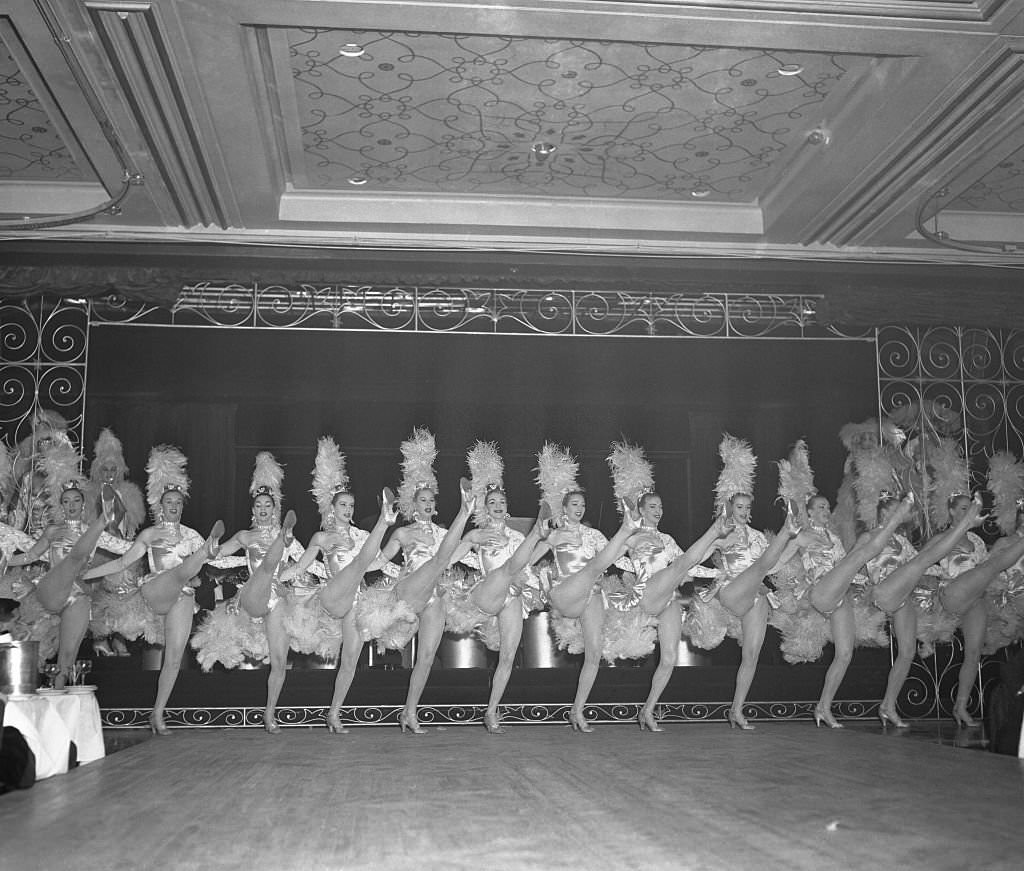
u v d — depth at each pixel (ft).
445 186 24.39
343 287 26.13
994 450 27.63
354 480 26.13
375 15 16.93
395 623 22.47
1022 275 26.91
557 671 25.54
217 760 17.52
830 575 22.94
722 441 24.82
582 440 26.63
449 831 11.46
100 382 25.46
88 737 17.38
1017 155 22.67
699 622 23.88
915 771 16.02
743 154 22.84
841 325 27.37
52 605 22.07
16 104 20.30
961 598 24.04
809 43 17.83
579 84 19.75
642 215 25.46
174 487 23.73
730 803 13.17
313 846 10.72
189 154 21.04
